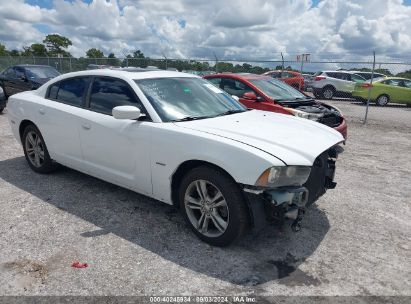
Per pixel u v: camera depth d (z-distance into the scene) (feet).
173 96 13.30
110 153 13.35
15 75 41.83
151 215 13.19
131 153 12.60
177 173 11.78
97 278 9.45
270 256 10.66
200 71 55.36
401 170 20.33
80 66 72.95
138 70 14.65
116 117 11.78
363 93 59.41
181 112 12.73
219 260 10.38
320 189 12.09
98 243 11.18
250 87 24.06
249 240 11.55
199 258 10.47
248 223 10.57
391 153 24.64
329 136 12.46
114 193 15.15
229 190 10.32
